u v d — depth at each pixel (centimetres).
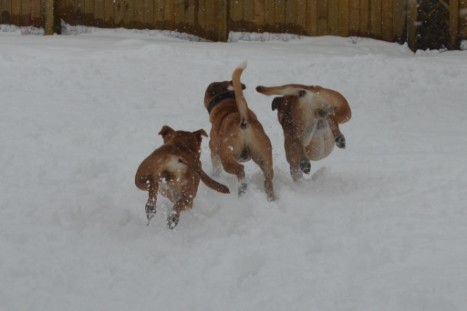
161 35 1955
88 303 566
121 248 679
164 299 570
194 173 731
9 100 1281
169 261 644
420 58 1777
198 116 1229
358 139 1085
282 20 1970
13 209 779
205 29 1959
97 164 934
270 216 749
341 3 1973
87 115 1208
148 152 993
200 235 712
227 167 808
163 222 753
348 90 1460
